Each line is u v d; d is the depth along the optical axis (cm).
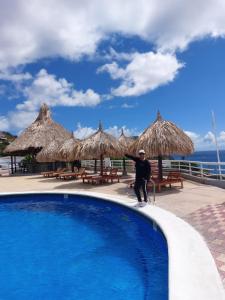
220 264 457
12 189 1452
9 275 553
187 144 1264
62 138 2584
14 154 2719
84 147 1505
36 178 2006
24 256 651
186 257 479
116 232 809
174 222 686
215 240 567
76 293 475
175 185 1324
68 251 673
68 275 545
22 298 467
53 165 2580
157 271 538
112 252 652
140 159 902
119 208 963
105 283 504
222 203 891
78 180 1750
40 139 2492
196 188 1217
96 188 1359
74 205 1180
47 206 1169
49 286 503
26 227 887
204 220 709
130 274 533
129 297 450
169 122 1295
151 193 1126
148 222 759
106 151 1488
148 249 661
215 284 390
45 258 636
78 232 821
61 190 1305
